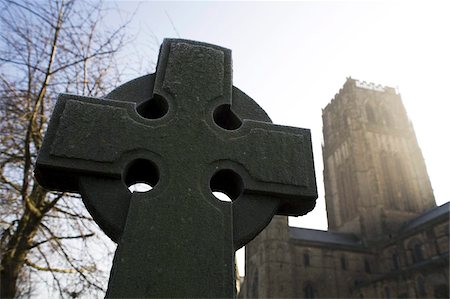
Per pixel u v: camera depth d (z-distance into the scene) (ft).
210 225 7.39
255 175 8.40
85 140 7.78
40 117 26.20
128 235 6.88
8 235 25.64
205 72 9.45
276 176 8.52
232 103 9.53
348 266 153.17
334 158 202.59
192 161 8.11
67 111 8.02
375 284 131.34
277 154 8.83
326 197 203.51
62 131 7.77
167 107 8.77
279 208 8.93
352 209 180.65
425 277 111.34
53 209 28.12
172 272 6.69
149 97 8.97
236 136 8.81
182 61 9.43
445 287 104.22
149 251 6.80
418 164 184.03
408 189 177.58
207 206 7.62
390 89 209.05
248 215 8.10
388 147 186.19
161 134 8.26
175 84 9.03
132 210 7.18
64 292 25.89
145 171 8.36
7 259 24.90
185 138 8.35
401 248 142.20
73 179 7.75
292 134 9.29
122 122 8.18
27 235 25.90
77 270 26.35
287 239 151.84
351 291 146.20
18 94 25.21
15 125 25.59
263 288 142.51
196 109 8.83
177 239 7.06
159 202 7.39
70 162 7.51
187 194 7.64
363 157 181.37
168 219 7.25
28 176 25.81
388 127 193.36
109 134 7.98
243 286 167.32
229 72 9.72
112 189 7.56
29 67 25.13
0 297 24.14
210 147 8.44
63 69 26.22
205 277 6.79
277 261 145.48
